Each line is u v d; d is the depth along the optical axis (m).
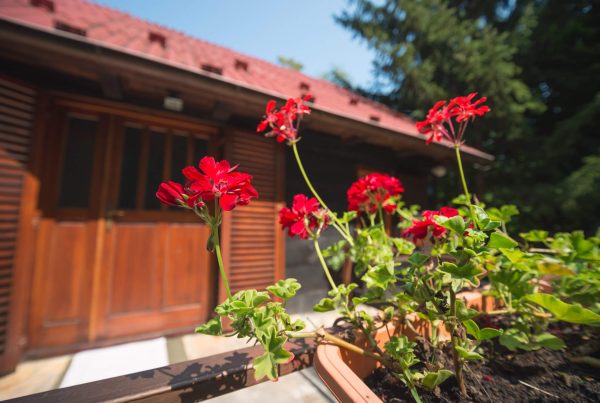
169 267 2.47
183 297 2.50
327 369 0.56
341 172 3.63
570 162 7.33
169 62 1.86
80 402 0.47
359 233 0.99
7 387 1.61
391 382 0.69
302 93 3.34
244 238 2.65
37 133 1.98
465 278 0.55
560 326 0.97
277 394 1.57
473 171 7.07
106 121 2.36
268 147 2.92
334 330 0.80
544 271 0.75
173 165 2.63
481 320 0.97
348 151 3.67
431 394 0.63
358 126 2.90
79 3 3.29
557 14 8.07
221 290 2.50
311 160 3.38
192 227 2.60
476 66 6.71
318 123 2.85
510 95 7.11
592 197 5.50
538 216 6.07
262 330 0.54
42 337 1.99
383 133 3.09
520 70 6.94
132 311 2.29
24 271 1.87
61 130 2.20
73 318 2.10
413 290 0.66
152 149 2.55
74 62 1.74
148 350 2.08
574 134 6.39
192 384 0.54
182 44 3.41
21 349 1.89
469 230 0.55
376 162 4.00
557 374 0.70
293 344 0.73
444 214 0.69
